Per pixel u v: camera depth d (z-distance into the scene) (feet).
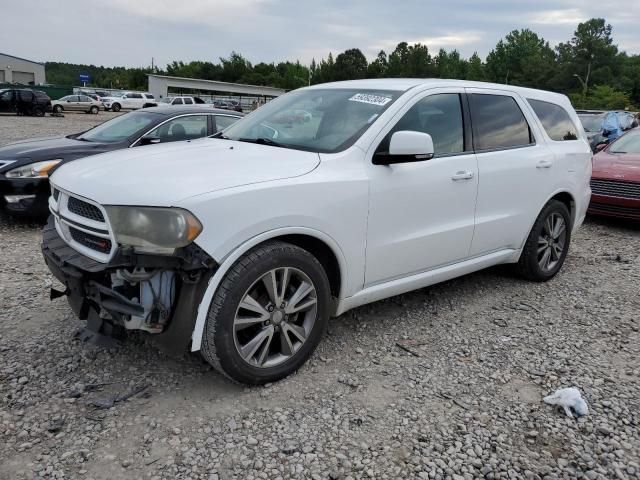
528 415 9.94
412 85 13.23
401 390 10.63
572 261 20.11
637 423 9.77
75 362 11.14
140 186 9.37
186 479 8.05
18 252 18.71
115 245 9.26
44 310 13.65
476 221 14.07
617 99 259.60
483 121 14.51
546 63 354.33
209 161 10.73
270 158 11.04
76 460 8.34
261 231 9.73
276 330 10.48
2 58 258.37
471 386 10.87
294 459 8.55
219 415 9.58
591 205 26.66
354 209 11.11
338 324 13.51
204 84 222.89
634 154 28.25
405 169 12.13
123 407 9.70
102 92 193.47
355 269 11.50
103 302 9.46
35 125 86.63
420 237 12.65
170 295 9.42
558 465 8.64
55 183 11.18
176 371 10.95
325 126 12.54
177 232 8.96
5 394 9.93
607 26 330.75
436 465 8.55
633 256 21.07
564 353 12.40
